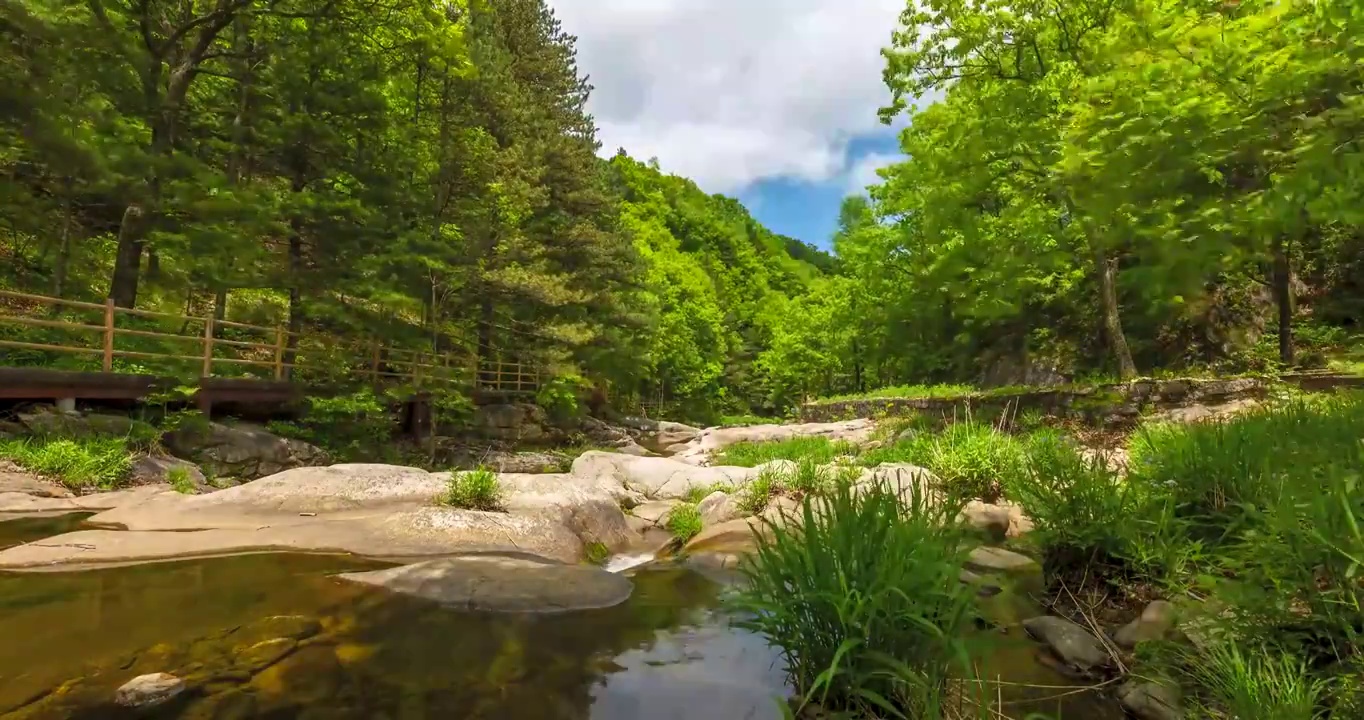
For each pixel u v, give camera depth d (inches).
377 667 124.8
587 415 1125.1
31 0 377.1
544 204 942.4
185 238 439.8
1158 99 221.1
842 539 116.8
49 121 367.9
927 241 735.7
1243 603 108.8
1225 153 220.8
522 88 1082.1
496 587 173.8
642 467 428.8
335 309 558.6
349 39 604.4
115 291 493.7
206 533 223.8
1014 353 876.0
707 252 3353.8
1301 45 201.3
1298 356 531.2
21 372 338.6
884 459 372.5
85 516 244.5
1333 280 617.3
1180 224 254.8
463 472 308.0
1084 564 162.6
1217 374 502.6
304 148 570.6
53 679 112.3
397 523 235.1
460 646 137.3
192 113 575.8
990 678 119.6
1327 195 200.4
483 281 757.3
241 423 498.0
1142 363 669.9
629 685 120.1
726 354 2432.3
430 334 737.0
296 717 103.3
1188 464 169.6
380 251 608.1
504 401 929.5
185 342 529.7
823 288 1812.3
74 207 507.2
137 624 140.1
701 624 156.3
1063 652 128.2
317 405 521.7
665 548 264.5
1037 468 200.4
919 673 103.9
